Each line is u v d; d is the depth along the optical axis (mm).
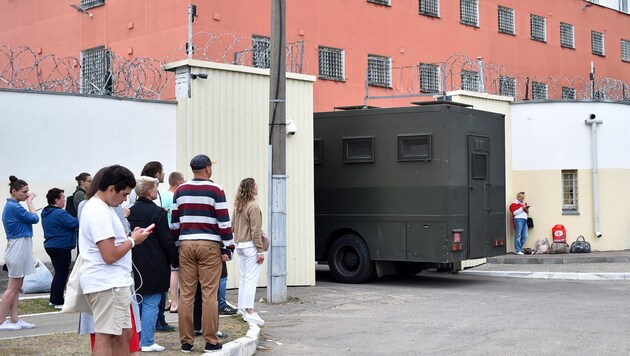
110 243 6562
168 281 8820
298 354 9453
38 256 14008
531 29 36594
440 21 31016
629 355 9109
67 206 12680
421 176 16469
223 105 15758
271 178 13781
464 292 15539
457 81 31469
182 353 8734
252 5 23750
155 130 15133
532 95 34188
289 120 16344
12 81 16438
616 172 23562
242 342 9250
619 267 19625
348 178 17438
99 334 6617
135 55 23672
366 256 17078
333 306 13414
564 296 14742
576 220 23328
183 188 9008
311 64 25641
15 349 8594
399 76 28953
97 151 14516
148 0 23297
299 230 16531
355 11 27328
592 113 23438
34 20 27297
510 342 9961
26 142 13836
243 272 11242
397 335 10609
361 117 17312
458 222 16438
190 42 17203
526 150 23703
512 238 23469
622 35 43469
